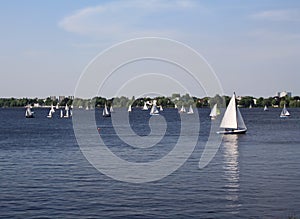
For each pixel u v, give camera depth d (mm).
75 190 38938
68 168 51094
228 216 30984
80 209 32844
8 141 87500
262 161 57406
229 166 52969
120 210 32531
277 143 82875
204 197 36250
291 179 43875
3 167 52000
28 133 109438
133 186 40656
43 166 52656
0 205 33938
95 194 37438
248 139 91500
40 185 41062
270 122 169125
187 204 34062
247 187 40062
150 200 35344
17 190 39000
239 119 103875
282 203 34219
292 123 161750
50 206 33625
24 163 55312
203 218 30594
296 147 75750
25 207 33406
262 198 35812
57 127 134625
